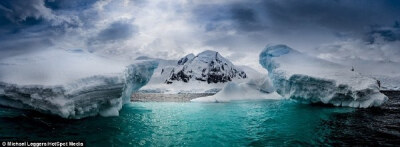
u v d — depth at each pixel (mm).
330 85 19625
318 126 13758
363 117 15844
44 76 11719
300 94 22016
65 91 10820
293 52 27000
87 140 10562
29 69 12461
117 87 13000
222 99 30531
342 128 13086
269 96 31594
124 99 19078
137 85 20344
